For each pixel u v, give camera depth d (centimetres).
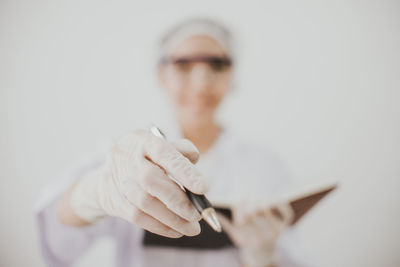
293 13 97
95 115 96
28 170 94
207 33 95
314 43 97
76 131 95
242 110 96
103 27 97
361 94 96
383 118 95
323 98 96
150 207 33
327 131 96
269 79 96
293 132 96
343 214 93
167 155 32
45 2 98
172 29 96
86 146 95
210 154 94
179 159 31
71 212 59
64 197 63
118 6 98
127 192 33
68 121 96
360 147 95
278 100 96
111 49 97
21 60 96
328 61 97
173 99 96
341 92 96
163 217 33
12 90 96
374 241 93
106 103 96
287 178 94
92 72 97
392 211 93
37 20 97
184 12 97
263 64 96
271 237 71
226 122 95
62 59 97
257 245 72
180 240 79
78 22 98
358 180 94
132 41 97
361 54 96
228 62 96
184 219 33
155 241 83
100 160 89
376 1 97
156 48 97
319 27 97
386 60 96
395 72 96
